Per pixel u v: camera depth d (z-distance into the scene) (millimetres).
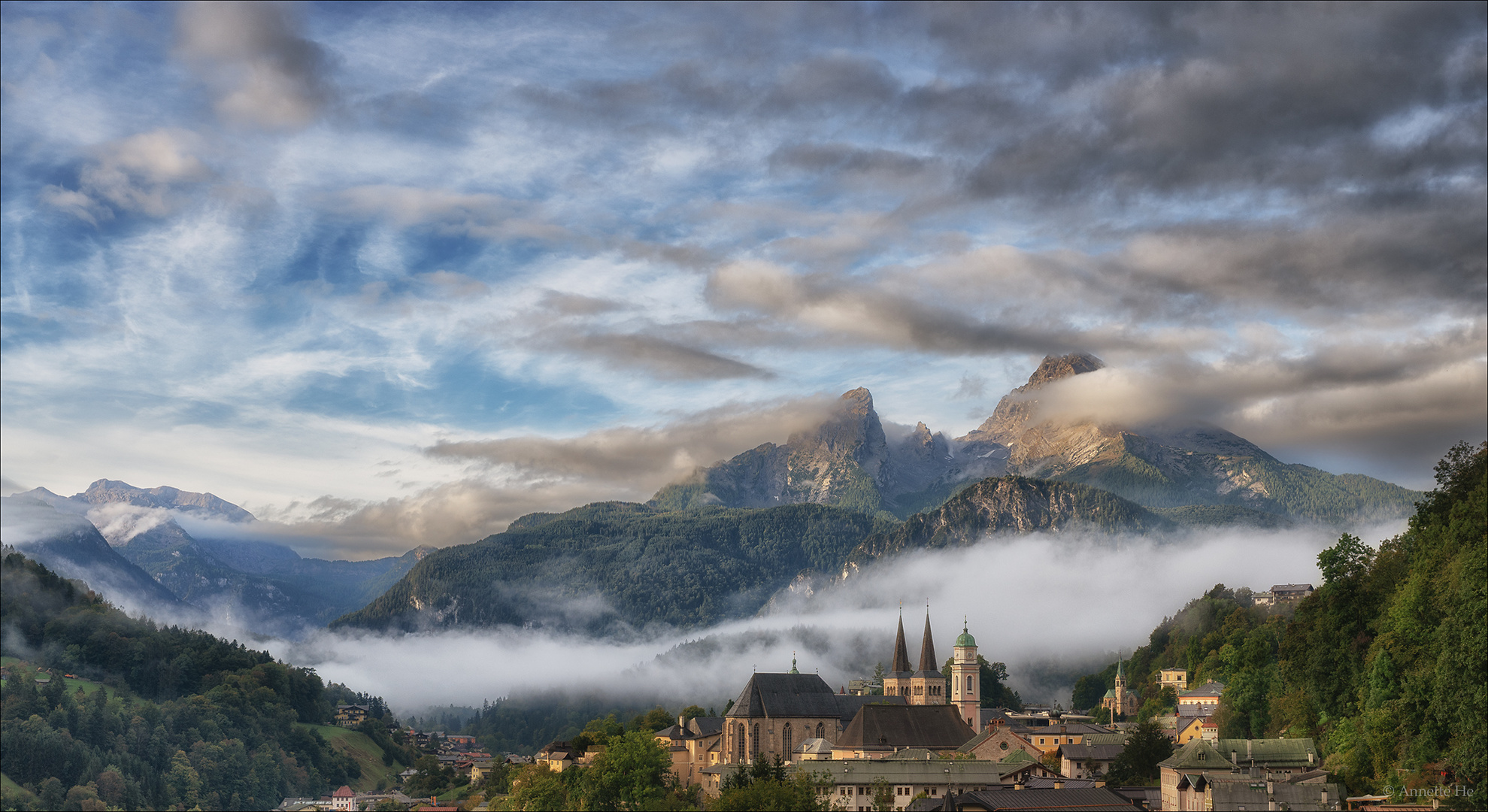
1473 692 170375
